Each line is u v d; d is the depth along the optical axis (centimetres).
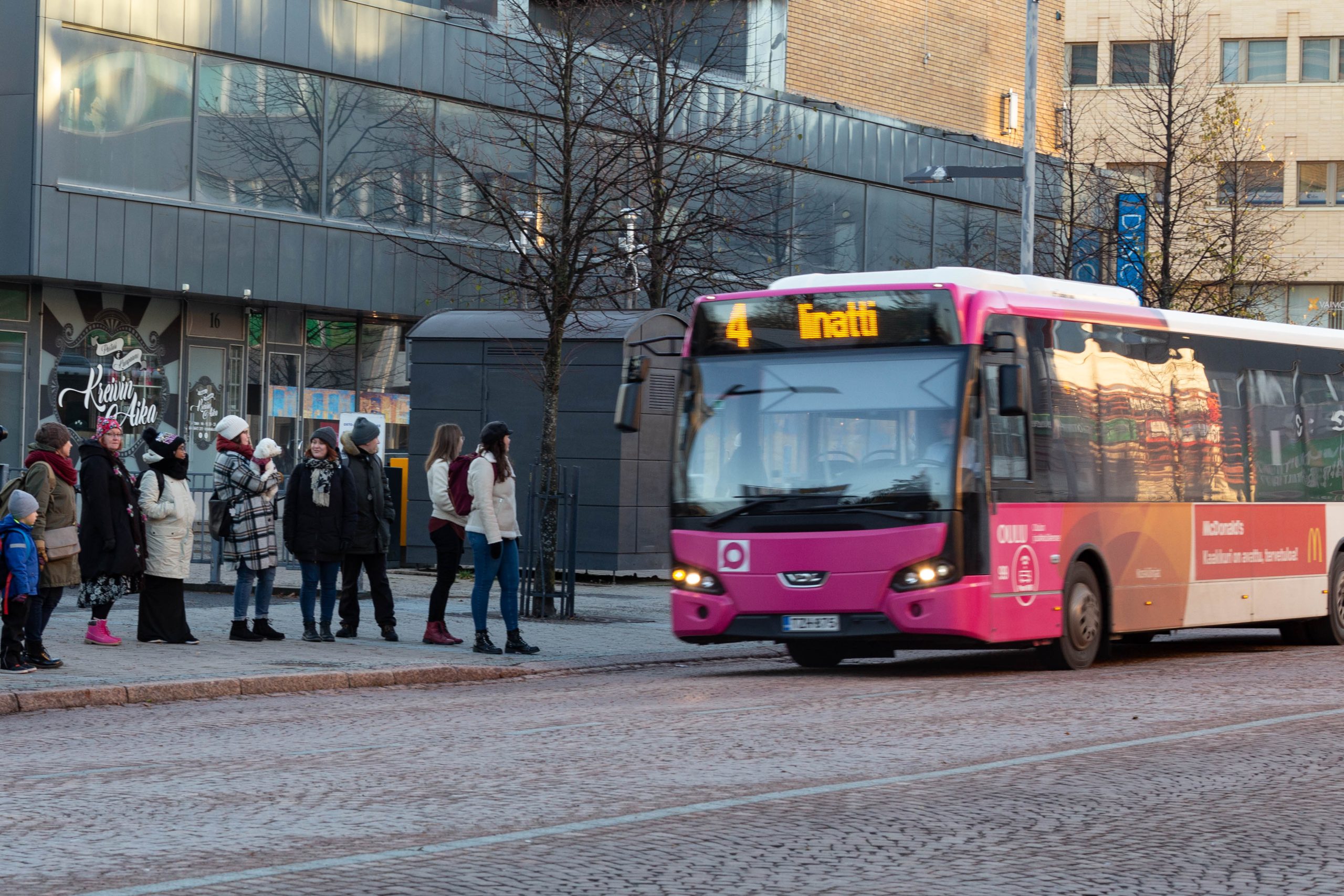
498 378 2953
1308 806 978
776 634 1728
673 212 3000
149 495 1873
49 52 3028
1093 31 6938
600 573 2902
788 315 1769
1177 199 4116
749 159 3052
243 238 3319
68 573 1680
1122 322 1956
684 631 1773
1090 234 4172
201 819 936
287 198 3400
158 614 1878
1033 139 3098
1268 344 2228
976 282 1786
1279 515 2209
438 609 2002
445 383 3002
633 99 2928
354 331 3666
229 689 1602
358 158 3503
